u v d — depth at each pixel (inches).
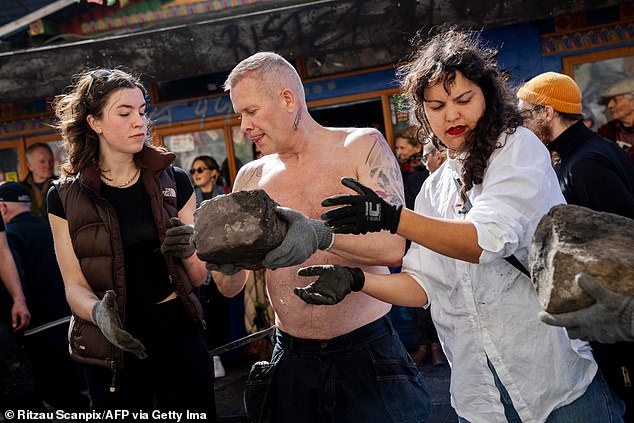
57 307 210.8
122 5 282.2
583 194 132.9
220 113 284.2
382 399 119.7
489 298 97.2
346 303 120.3
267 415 126.6
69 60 247.8
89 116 128.3
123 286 128.1
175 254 122.2
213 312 277.0
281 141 121.2
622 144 253.6
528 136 96.7
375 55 267.9
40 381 209.0
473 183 98.3
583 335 78.2
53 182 133.2
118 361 127.9
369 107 306.5
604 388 99.9
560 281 77.7
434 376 232.7
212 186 285.0
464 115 95.7
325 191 121.7
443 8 223.9
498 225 89.3
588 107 255.9
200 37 239.5
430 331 242.1
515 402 97.3
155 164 131.0
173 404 130.4
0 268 198.1
